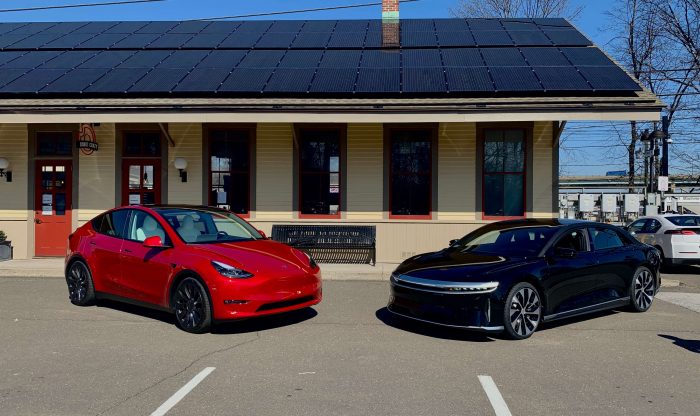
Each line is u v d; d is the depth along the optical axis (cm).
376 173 1322
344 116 1129
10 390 483
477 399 463
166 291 705
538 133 1299
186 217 790
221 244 735
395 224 1313
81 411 436
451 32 1575
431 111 1115
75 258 848
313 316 791
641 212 2175
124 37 1571
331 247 1277
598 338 669
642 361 575
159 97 1186
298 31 1606
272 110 1130
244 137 1348
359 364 562
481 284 635
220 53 1423
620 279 786
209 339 657
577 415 430
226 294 649
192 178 1344
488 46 1430
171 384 499
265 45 1471
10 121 1148
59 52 1460
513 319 647
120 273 776
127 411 436
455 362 569
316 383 503
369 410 438
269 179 1334
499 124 1306
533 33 1538
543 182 1299
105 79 1258
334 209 1335
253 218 1330
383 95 1177
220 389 486
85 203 1354
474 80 1212
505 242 772
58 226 1359
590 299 738
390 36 1527
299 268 710
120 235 807
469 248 796
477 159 1309
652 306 876
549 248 718
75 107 1140
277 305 679
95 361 570
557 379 516
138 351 605
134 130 1359
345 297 941
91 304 844
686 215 1372
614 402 458
